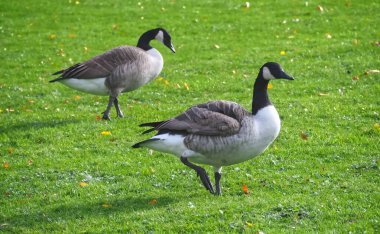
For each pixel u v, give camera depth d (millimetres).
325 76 20922
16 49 26188
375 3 30828
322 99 18547
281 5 31719
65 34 28234
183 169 13930
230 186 12898
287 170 13578
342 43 24406
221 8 31781
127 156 14773
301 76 21047
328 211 11289
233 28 28156
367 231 10453
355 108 17562
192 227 10844
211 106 11914
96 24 29703
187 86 20391
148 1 33625
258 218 11062
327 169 13508
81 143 15648
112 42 26812
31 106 19031
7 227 11281
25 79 22203
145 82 18078
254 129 11633
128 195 12578
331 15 29281
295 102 18344
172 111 18141
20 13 31672
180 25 29062
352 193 12109
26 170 14102
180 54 24844
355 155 14227
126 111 18359
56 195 12672
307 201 11734
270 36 26641
